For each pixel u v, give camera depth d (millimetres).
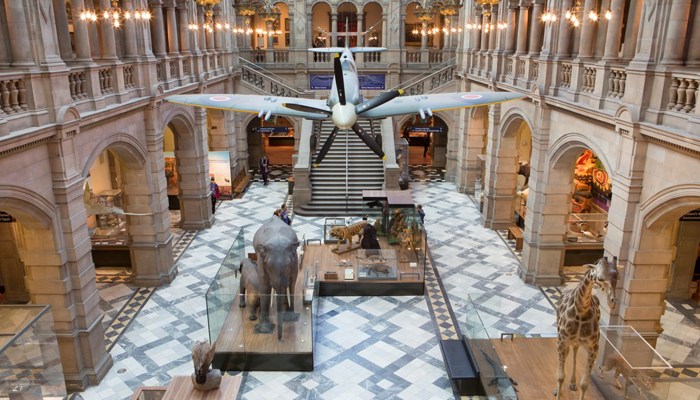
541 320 13273
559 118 13805
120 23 13648
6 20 8930
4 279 14180
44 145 9531
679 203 9094
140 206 14570
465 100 12922
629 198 10164
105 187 19578
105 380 10922
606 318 10945
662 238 10070
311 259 15922
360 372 11180
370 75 28531
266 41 31469
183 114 17594
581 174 18562
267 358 11125
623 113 10141
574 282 15531
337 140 24922
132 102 12898
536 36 15586
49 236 9836
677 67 9195
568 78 13578
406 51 28828
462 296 14633
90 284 10812
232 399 7578
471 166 24266
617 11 11102
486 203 20094
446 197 24109
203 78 19406
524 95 13828
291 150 33969
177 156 19156
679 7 9016
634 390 8008
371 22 33344
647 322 10539
